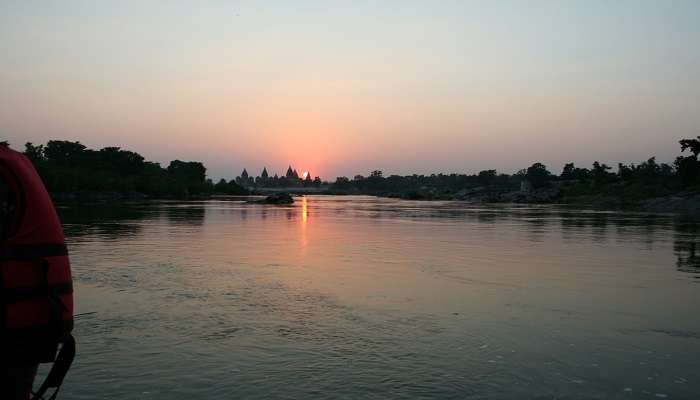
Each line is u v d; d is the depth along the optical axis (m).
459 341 7.90
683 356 7.31
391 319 9.16
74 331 8.16
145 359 6.90
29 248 2.30
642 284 12.77
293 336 8.05
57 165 149.12
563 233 28.34
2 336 2.22
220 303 10.24
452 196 171.75
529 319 9.26
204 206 73.69
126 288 11.62
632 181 110.81
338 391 5.93
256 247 20.23
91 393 5.78
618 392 6.03
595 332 8.46
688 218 45.47
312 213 54.31
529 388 6.10
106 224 32.75
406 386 6.11
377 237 25.39
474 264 15.99
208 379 6.23
